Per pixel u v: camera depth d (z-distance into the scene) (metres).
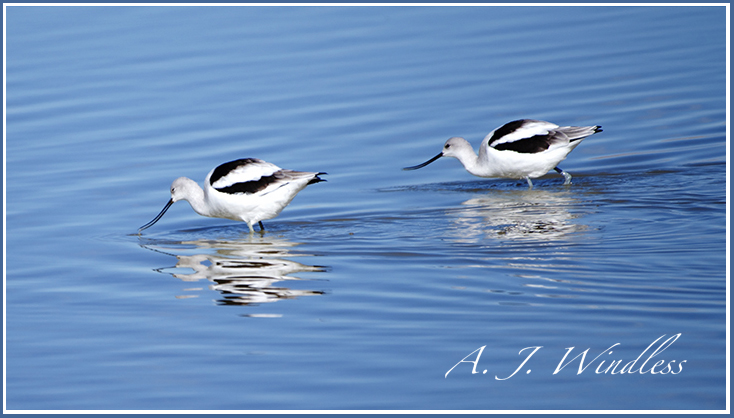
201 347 9.89
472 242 13.33
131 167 17.52
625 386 8.70
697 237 13.01
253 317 10.73
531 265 12.15
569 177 16.66
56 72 22.58
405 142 18.62
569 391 8.65
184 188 14.90
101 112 20.27
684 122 18.86
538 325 10.09
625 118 19.27
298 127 19.27
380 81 21.55
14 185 16.69
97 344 10.09
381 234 13.99
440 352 9.52
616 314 10.31
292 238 14.01
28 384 9.13
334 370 9.20
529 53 22.95
